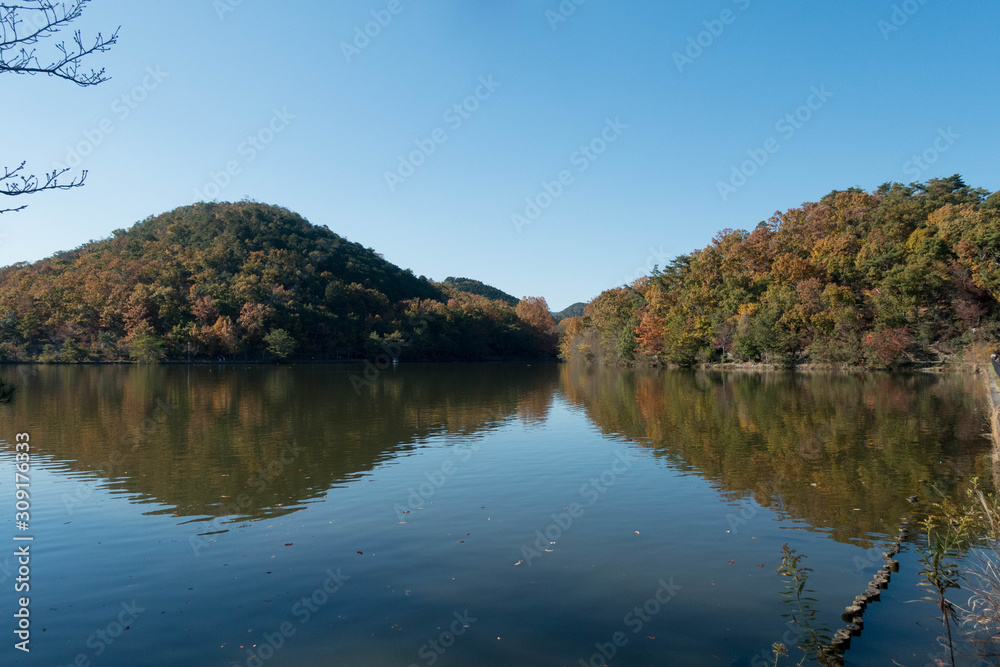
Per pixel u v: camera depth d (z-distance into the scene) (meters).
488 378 59.88
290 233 122.06
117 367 75.50
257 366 81.50
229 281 94.06
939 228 51.06
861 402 30.48
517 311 137.62
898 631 7.29
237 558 9.91
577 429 23.89
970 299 47.22
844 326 53.19
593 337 95.88
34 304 82.62
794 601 8.16
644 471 16.03
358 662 6.68
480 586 8.74
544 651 6.90
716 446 19.55
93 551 10.23
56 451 19.08
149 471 16.34
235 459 17.92
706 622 7.57
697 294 71.94
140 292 84.81
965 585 8.38
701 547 10.27
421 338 106.62
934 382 41.44
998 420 15.31
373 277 123.19
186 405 32.41
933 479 14.58
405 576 9.12
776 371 59.19
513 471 16.23
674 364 76.31
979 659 6.62
